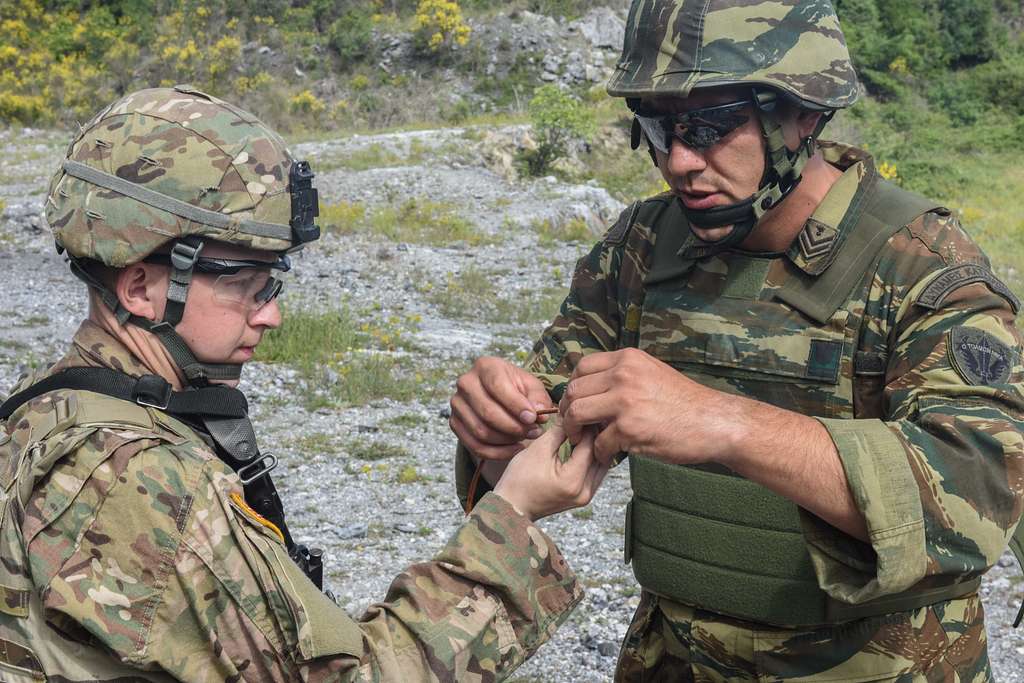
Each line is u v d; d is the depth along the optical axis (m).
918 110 27.73
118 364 1.39
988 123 27.33
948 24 30.08
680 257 1.81
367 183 15.49
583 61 25.50
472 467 1.86
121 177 1.35
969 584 1.68
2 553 1.26
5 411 1.41
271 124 22.81
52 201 1.39
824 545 1.39
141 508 1.25
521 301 10.65
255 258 1.42
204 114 1.39
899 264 1.59
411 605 1.33
